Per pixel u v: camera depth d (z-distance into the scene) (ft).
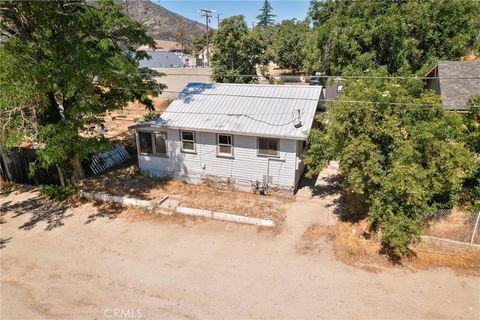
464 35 71.41
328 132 37.17
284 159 47.67
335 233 39.11
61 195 50.34
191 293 30.37
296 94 54.03
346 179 38.01
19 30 43.04
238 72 112.06
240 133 47.29
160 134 54.24
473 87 51.03
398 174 31.94
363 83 39.17
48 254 36.76
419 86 44.78
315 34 89.40
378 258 34.37
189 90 60.29
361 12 79.77
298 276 32.24
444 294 29.43
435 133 33.91
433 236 35.50
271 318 27.30
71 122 43.98
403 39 72.38
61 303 29.40
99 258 35.88
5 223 43.73
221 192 51.42
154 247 37.83
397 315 27.17
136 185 54.24
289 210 45.06
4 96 37.22
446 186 36.11
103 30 48.08
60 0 41.86
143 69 56.80
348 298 29.19
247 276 32.50
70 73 39.86
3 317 27.84
